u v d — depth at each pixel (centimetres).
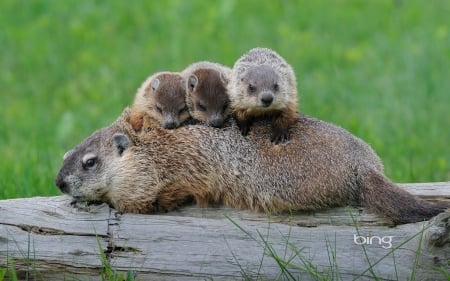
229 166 1209
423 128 1966
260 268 1135
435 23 2650
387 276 1119
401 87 2233
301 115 1294
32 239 1154
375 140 1841
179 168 1211
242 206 1214
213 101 1331
